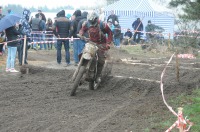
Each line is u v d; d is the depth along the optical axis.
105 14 31.48
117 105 8.85
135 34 27.16
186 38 16.83
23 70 13.05
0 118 7.66
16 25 14.31
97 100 9.38
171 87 10.63
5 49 19.80
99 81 10.60
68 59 16.39
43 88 10.66
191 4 9.88
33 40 23.52
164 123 7.24
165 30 30.80
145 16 31.67
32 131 6.88
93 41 10.07
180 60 18.55
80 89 10.62
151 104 8.76
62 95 9.89
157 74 13.24
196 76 12.66
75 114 8.01
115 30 25.05
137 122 7.39
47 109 8.41
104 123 7.29
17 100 9.24
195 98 9.10
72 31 15.91
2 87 10.66
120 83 11.05
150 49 24.75
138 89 10.55
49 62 17.67
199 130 6.89
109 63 11.41
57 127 7.06
